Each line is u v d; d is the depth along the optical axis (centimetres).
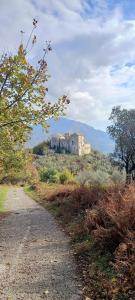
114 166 3297
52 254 948
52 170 5169
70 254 935
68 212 1599
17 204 2605
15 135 1123
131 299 602
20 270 815
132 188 1087
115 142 3156
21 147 1825
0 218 1786
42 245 1070
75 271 788
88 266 811
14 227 1470
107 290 645
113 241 861
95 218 1080
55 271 795
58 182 4872
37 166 8412
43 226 1448
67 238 1150
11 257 940
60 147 14750
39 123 988
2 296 657
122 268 705
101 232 903
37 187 4244
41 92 951
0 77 887
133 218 872
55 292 670
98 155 11750
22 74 891
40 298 644
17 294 666
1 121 959
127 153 3098
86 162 9688
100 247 886
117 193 1145
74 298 638
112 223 937
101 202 1157
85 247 932
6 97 926
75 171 6556
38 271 802
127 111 3111
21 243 1119
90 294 652
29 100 947
